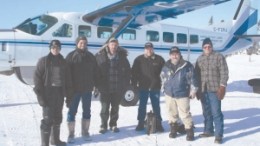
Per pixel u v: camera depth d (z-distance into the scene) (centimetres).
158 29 1152
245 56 5228
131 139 592
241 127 693
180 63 578
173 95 584
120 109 898
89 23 1031
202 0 902
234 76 2130
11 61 934
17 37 941
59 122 534
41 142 527
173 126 604
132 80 660
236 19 1449
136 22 1074
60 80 515
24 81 976
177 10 996
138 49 1112
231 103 1030
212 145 561
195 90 566
